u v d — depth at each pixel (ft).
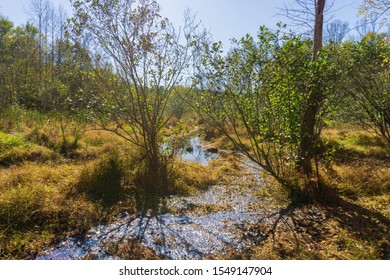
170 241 13.19
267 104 17.40
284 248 12.37
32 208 14.25
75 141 29.19
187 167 23.54
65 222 14.24
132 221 15.24
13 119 36.09
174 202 18.02
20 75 50.16
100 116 21.52
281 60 16.34
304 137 17.71
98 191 17.90
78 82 24.99
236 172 24.82
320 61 16.35
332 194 17.35
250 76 16.96
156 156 21.70
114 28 20.20
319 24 19.11
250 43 16.58
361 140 33.68
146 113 22.15
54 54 62.44
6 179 16.84
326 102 16.92
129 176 19.93
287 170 18.80
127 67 20.84
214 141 40.24
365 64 21.16
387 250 11.66
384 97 24.08
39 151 25.04
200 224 14.98
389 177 18.85
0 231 12.87
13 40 58.85
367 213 15.26
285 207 17.07
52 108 42.73
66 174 19.42
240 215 16.14
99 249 12.41
